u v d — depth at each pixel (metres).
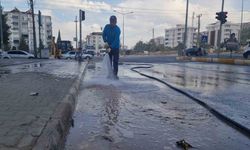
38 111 4.68
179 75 14.21
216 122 5.06
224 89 9.01
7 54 41.03
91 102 6.51
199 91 8.36
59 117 4.32
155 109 5.93
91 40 137.50
